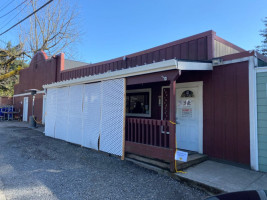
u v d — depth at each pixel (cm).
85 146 740
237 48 690
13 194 361
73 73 1202
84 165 541
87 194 366
